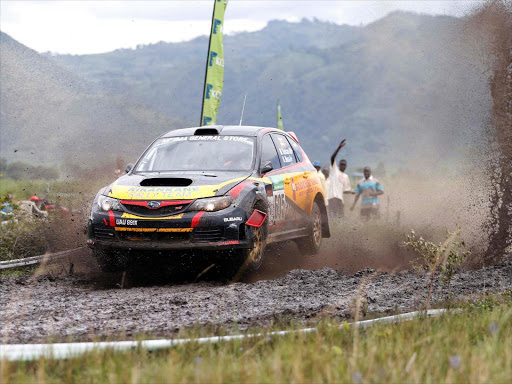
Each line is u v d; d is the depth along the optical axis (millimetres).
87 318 18062
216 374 10938
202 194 24359
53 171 51656
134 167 27984
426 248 23531
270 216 27250
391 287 22344
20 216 37906
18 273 27812
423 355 11953
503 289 20516
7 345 13852
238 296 20953
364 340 13625
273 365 11242
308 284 23078
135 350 13078
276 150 30188
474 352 12430
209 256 24094
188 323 17047
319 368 11266
